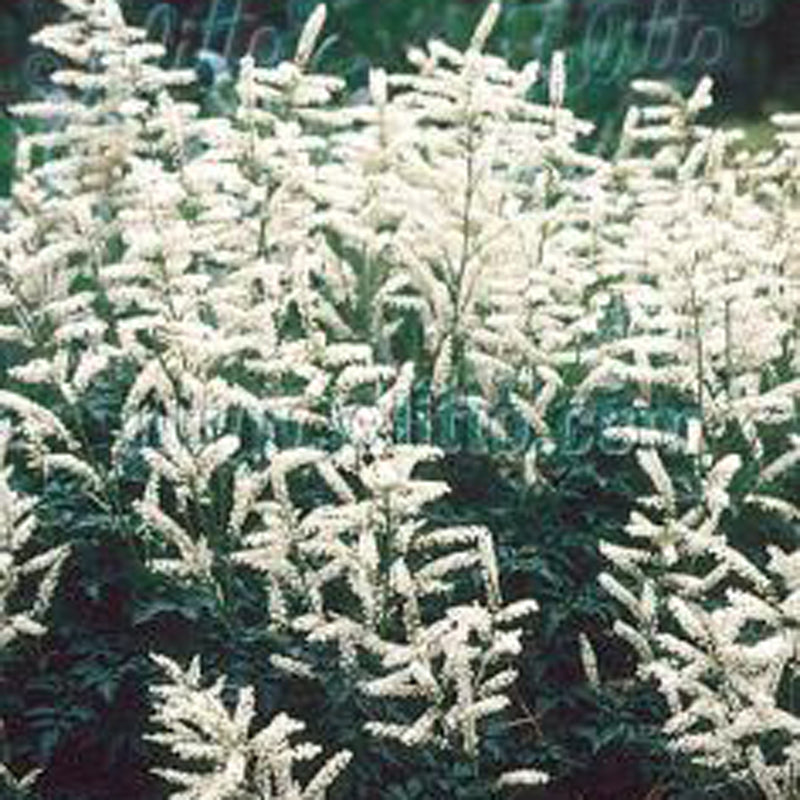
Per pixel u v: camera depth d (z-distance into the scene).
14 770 6.48
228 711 6.15
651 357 7.54
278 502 6.40
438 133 7.34
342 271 7.30
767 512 6.97
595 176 7.69
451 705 6.36
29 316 7.00
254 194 7.15
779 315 7.39
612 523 6.90
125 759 6.54
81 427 6.52
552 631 6.52
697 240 6.79
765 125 17.34
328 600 6.58
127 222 7.16
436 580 6.26
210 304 6.85
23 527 6.09
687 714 5.79
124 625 6.56
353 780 6.16
